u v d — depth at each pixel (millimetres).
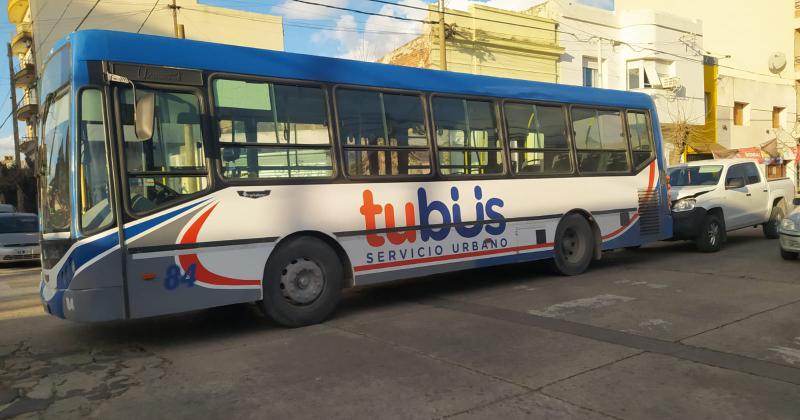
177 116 5867
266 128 6363
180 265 5754
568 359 5016
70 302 5375
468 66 21406
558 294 7922
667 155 27188
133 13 23922
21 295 9648
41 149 6312
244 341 6023
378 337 5992
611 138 9969
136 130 5367
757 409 3852
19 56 32094
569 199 9219
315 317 6621
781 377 4434
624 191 10008
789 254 10047
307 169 6609
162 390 4590
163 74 5812
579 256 9438
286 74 6555
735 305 6824
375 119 7207
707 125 29594
